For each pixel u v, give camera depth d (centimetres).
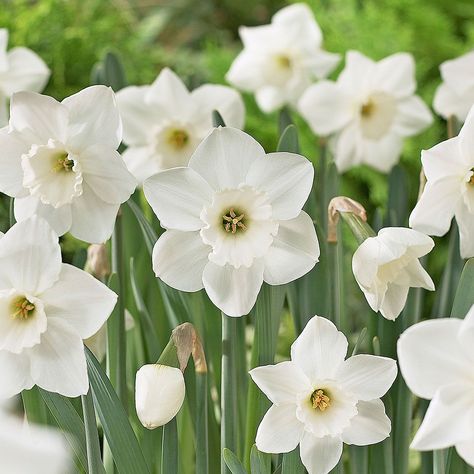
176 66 192
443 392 71
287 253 79
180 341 79
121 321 87
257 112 182
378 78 114
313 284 87
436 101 101
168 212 78
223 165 78
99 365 80
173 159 105
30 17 166
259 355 84
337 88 115
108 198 79
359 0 204
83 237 80
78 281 77
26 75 107
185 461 96
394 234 78
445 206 80
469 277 81
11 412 84
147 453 90
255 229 79
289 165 78
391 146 117
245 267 79
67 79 172
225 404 85
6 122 103
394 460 90
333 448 80
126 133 105
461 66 98
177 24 243
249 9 255
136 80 178
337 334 79
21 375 77
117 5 182
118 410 81
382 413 80
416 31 197
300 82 133
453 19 212
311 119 115
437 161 79
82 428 82
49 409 84
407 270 80
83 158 79
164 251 78
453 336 71
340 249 91
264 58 134
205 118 105
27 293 77
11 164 80
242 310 79
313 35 132
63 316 77
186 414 96
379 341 89
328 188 94
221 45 242
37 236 76
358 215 82
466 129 78
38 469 65
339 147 117
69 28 170
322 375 79
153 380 77
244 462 88
